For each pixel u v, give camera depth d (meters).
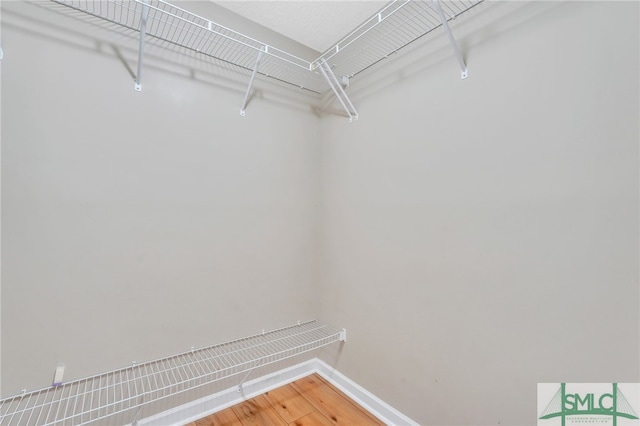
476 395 1.21
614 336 0.88
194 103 1.57
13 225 1.13
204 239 1.60
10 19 1.12
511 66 1.11
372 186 1.71
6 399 1.11
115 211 1.34
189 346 1.55
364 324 1.75
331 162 2.02
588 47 0.93
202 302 1.59
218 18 1.62
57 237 1.21
